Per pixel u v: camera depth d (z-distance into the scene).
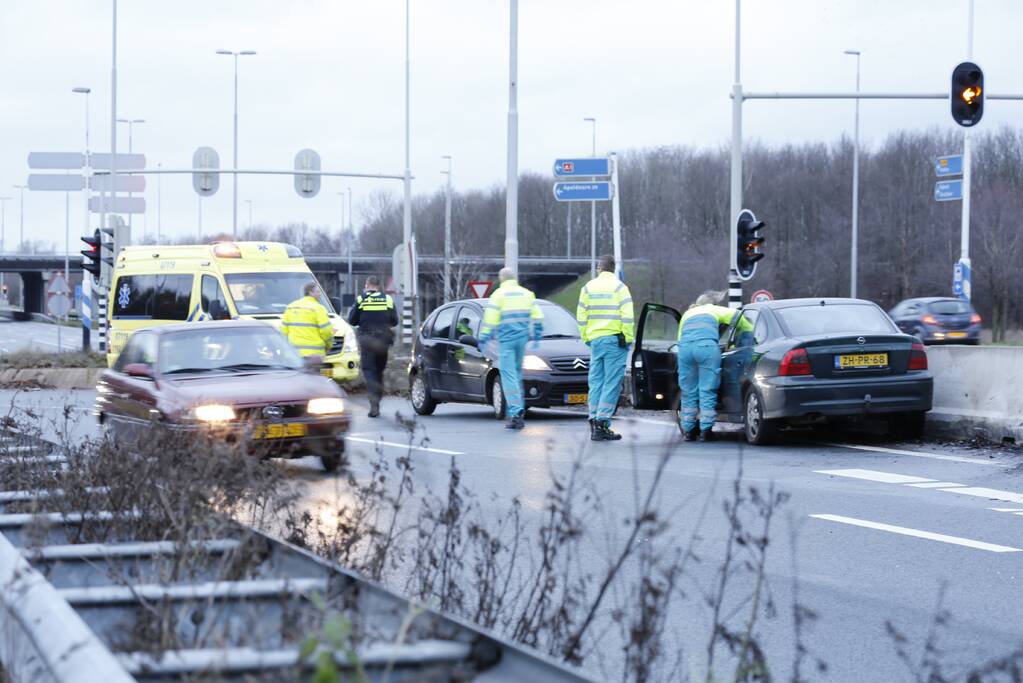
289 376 38.78
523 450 44.97
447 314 64.81
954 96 66.75
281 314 74.25
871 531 27.58
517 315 53.66
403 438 49.84
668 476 36.69
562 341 60.94
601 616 19.45
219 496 18.53
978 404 45.50
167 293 76.38
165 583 13.35
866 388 43.44
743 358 45.81
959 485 34.62
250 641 10.50
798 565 24.06
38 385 89.00
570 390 58.84
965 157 122.56
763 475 36.88
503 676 9.91
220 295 74.31
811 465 39.16
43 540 16.33
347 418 37.31
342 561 17.42
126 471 21.52
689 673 16.38
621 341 48.09
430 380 64.69
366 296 62.44
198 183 108.56
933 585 22.47
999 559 24.66
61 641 9.88
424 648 9.97
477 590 16.09
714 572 23.33
